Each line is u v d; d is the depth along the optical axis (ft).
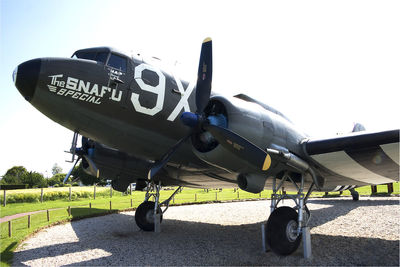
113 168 25.29
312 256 16.29
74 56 17.67
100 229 26.43
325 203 45.78
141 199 61.26
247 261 15.62
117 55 17.89
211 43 17.06
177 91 19.77
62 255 17.39
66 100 15.99
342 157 17.17
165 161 17.56
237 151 15.01
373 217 30.09
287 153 16.38
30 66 14.94
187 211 40.06
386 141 14.84
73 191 70.08
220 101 16.11
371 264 14.44
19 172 166.40
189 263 15.43
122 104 17.47
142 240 21.43
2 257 16.93
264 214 36.42
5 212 43.75
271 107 20.75
